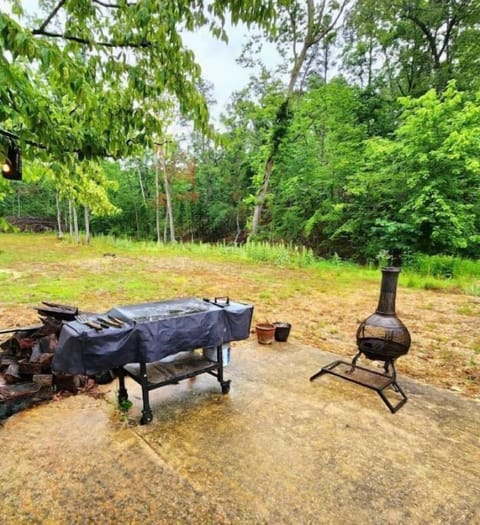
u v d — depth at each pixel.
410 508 1.58
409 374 3.17
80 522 1.46
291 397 2.65
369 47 14.00
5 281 7.17
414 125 9.23
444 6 12.08
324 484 1.72
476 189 9.27
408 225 9.80
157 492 1.64
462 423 2.33
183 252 14.52
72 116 2.05
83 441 2.03
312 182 14.24
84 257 11.92
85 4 1.64
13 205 25.36
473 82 11.42
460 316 5.38
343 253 13.48
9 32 1.26
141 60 1.87
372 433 2.19
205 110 2.09
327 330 4.52
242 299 6.20
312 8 12.26
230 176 21.64
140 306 2.56
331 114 13.44
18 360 2.60
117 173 22.31
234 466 1.83
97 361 1.98
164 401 2.55
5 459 1.85
